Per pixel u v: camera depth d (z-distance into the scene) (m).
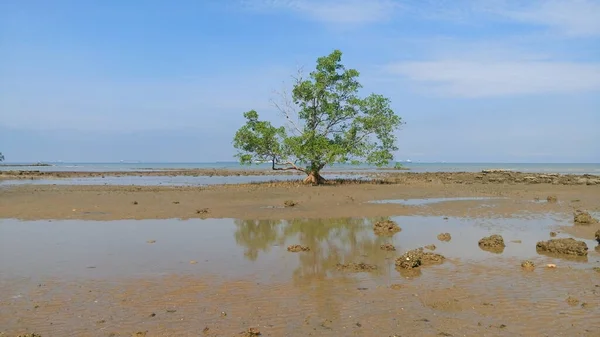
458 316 6.70
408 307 7.08
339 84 33.56
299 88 33.31
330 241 12.45
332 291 7.89
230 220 16.31
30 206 19.34
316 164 33.28
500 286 8.19
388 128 33.12
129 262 9.98
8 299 7.51
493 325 6.35
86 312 6.91
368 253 10.91
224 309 7.03
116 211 18.17
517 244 11.99
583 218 15.43
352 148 33.41
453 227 14.80
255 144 32.97
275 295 7.69
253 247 11.60
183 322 6.50
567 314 6.77
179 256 10.55
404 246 11.77
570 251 10.66
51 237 12.91
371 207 19.69
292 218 16.83
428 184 34.44
